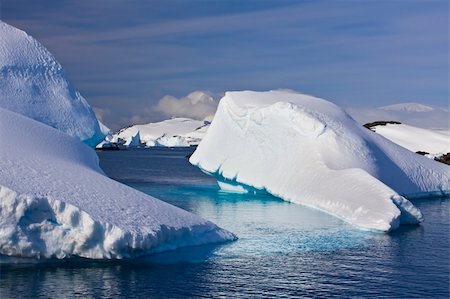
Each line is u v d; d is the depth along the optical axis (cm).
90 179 2234
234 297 1642
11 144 2311
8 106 3634
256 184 3962
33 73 3959
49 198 1822
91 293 1627
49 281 1695
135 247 1866
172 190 4469
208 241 2227
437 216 3225
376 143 4306
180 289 1692
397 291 1720
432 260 2089
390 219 2659
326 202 3212
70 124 3847
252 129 4166
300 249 2230
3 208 1761
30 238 1784
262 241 2359
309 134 3888
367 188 3036
